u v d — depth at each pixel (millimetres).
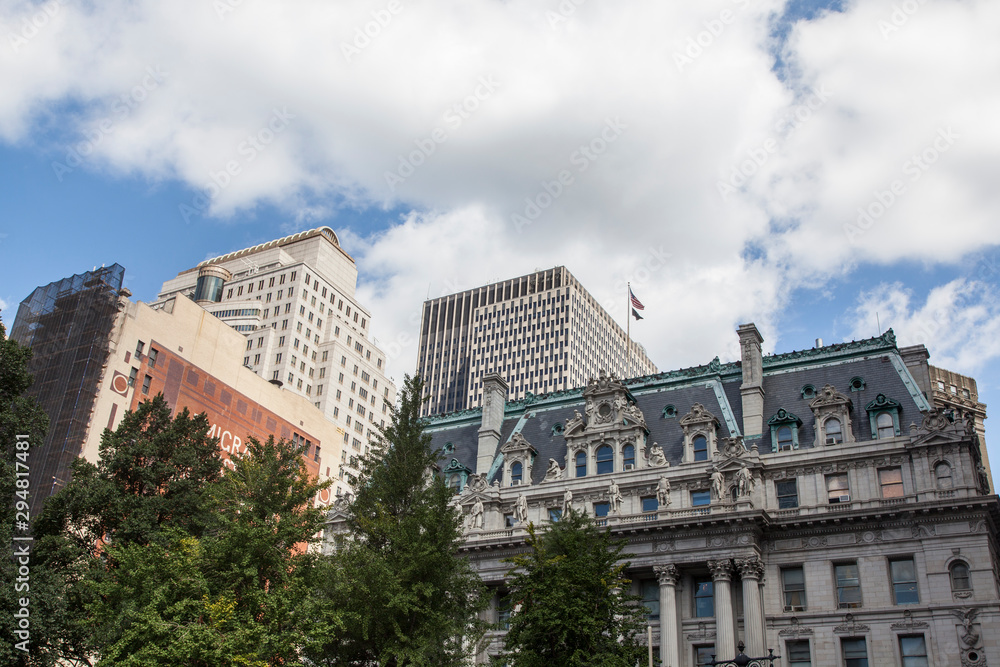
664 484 73125
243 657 45906
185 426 68688
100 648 53906
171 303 120625
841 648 64438
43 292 115188
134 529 60219
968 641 60438
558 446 84750
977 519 63406
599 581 56031
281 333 187125
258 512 53188
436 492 57406
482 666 53625
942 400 118688
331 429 139000
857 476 68875
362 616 51281
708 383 82438
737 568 67938
